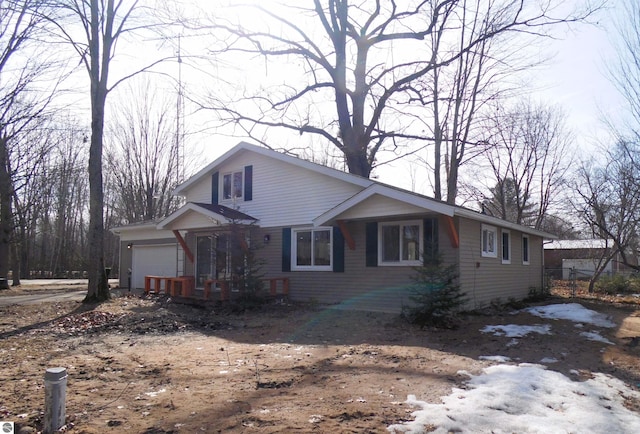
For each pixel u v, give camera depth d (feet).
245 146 56.18
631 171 54.29
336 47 68.80
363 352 26.68
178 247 70.18
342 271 47.03
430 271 35.09
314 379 20.83
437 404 17.19
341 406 16.93
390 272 43.37
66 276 153.07
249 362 24.36
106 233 163.32
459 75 70.90
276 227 53.36
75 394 18.75
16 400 18.03
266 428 14.88
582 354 26.84
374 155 71.61
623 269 122.62
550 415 16.56
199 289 59.41
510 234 54.08
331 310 44.06
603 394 19.52
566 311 41.52
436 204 36.88
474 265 43.24
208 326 37.22
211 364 23.95
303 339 31.42
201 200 63.21
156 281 59.88
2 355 26.53
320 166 49.26
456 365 23.48
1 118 45.68
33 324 38.24
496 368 22.72
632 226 68.95
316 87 68.33
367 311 43.24
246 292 46.29
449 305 34.81
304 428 14.87
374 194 40.86
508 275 52.39
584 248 120.67
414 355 25.76
